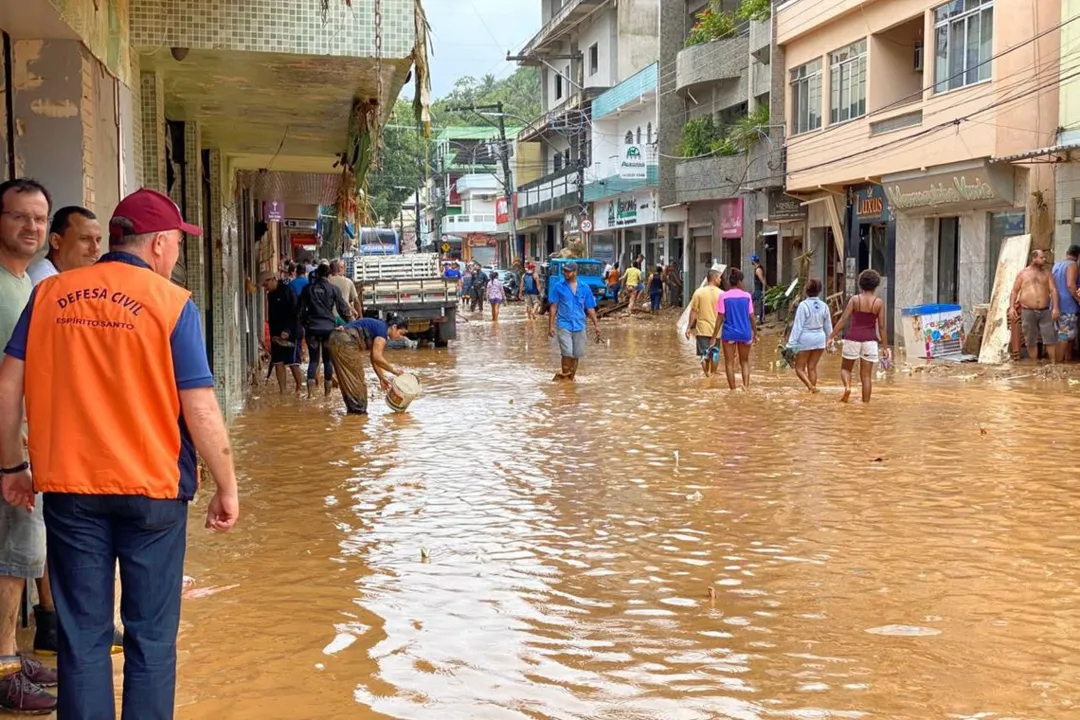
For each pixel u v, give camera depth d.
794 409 13.85
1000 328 19.78
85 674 3.59
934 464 9.83
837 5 27.08
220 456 3.72
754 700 4.57
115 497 3.57
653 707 4.50
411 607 5.87
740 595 6.02
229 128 12.95
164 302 3.65
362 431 12.37
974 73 22.20
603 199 52.00
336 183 19.88
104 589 3.63
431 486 9.14
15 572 4.51
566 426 12.62
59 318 3.62
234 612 5.78
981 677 4.79
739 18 36.41
